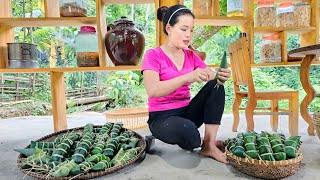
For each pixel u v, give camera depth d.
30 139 2.31
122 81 5.48
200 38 3.76
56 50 3.67
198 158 1.62
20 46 2.47
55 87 2.51
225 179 1.29
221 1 3.40
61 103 2.67
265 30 2.72
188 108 1.64
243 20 2.71
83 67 2.46
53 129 2.76
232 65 2.48
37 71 2.45
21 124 3.11
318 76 6.29
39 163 1.33
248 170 1.29
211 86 1.55
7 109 4.74
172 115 1.60
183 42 1.55
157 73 1.50
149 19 6.50
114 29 2.43
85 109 5.62
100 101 5.82
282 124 2.71
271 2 2.81
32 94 5.69
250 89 2.12
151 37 6.01
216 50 5.41
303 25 2.82
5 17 2.58
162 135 1.55
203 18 2.58
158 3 2.49
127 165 1.41
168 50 1.64
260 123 2.80
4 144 2.14
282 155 1.25
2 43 2.61
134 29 2.45
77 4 2.50
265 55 2.83
